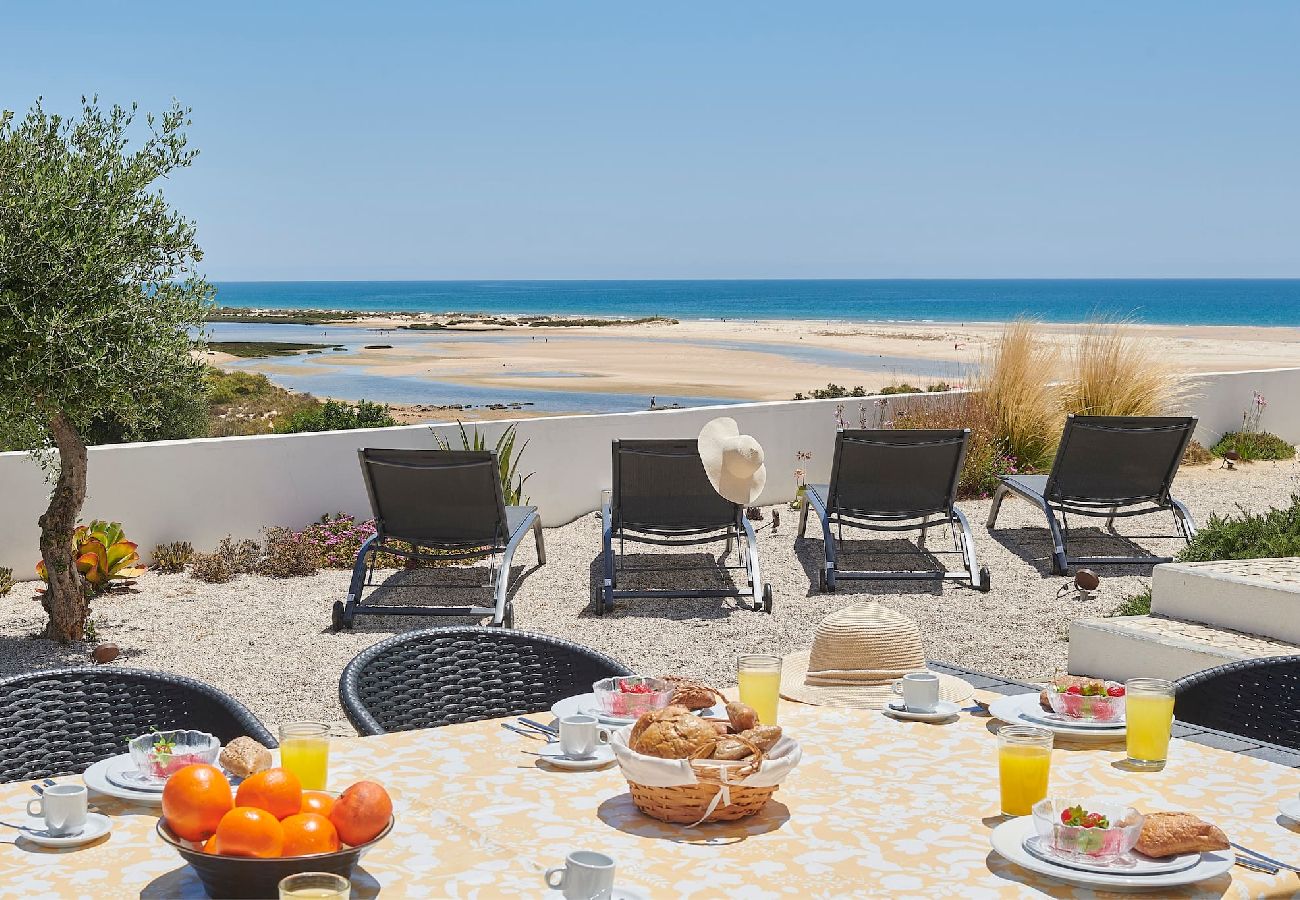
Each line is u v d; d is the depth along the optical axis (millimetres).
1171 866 2043
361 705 3264
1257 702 3641
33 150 6613
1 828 2268
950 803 2416
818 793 2477
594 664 3809
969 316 107938
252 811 1924
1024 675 6609
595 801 2428
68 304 6410
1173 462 9109
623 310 132875
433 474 7766
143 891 1974
